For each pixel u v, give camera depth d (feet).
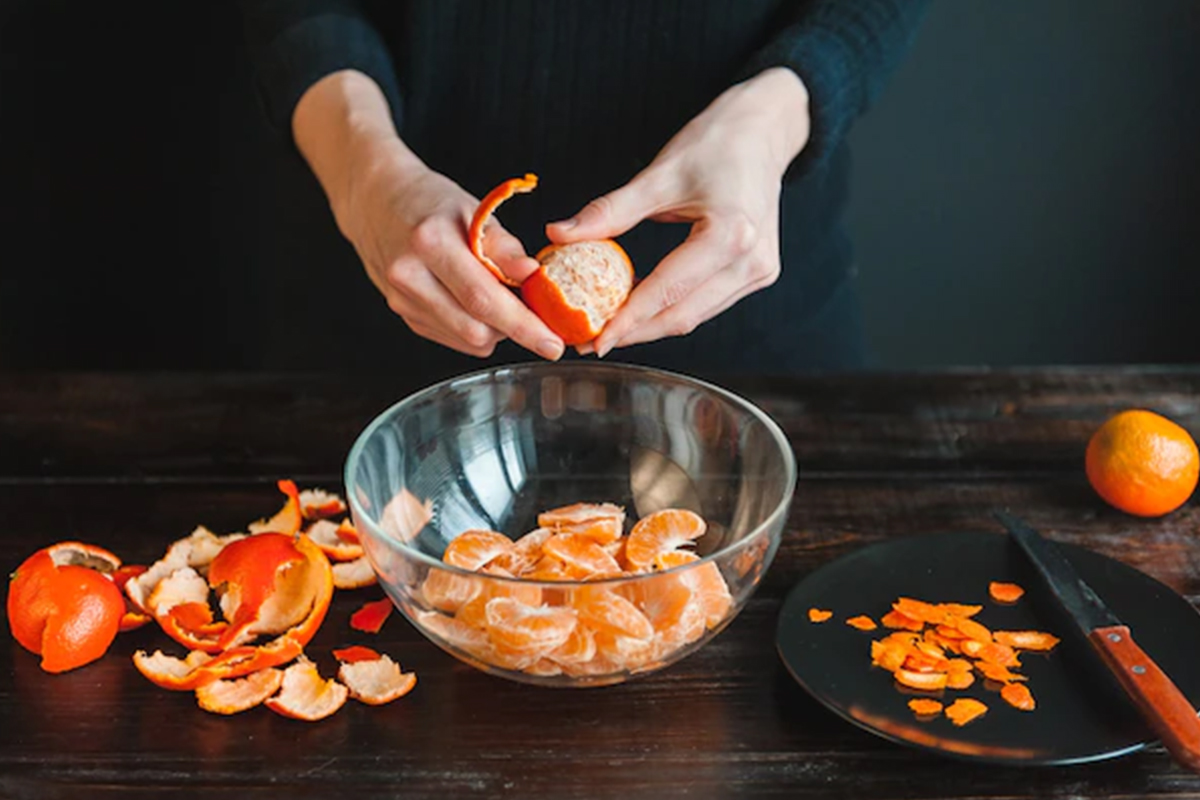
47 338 6.08
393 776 2.75
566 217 4.30
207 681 2.92
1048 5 5.70
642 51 4.10
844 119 3.81
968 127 5.94
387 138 3.54
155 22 5.47
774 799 2.71
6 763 2.77
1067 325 6.36
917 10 3.99
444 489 3.22
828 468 3.65
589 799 2.71
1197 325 6.30
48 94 5.58
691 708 2.90
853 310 4.78
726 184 3.26
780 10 4.12
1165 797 2.71
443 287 3.15
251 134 5.68
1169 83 5.82
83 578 3.02
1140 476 3.40
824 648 2.96
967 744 2.73
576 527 3.09
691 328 3.26
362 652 3.02
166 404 3.89
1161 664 2.94
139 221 5.86
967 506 3.51
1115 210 6.09
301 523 3.44
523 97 4.16
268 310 6.05
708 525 3.17
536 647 2.66
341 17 3.97
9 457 3.66
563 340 3.09
